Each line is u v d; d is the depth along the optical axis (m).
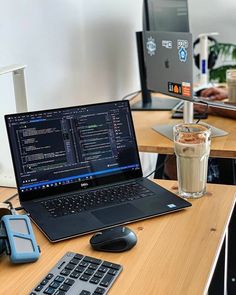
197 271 0.94
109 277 0.91
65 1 1.91
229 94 2.14
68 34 1.96
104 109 1.34
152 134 1.89
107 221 1.14
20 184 1.23
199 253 1.01
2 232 1.02
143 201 1.25
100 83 2.35
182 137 1.28
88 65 2.18
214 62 3.18
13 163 1.23
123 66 2.67
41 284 0.90
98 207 1.21
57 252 1.03
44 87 1.79
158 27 2.26
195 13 3.21
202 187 1.30
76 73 2.06
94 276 0.92
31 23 1.68
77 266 0.95
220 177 2.12
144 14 2.18
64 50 1.94
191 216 1.18
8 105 1.55
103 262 0.96
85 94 2.17
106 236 1.02
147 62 2.04
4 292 0.89
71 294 0.87
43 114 1.26
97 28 2.26
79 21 2.06
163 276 0.92
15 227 1.05
